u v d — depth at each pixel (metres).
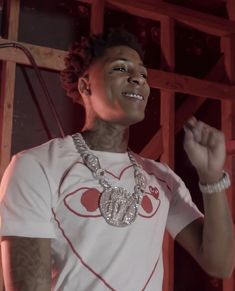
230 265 1.17
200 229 1.21
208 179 1.15
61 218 0.99
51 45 2.26
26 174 0.99
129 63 1.13
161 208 1.12
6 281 0.96
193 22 2.60
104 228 1.00
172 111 2.42
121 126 1.13
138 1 2.41
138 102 1.10
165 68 2.49
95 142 1.13
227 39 2.71
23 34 2.20
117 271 0.98
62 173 1.02
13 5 2.08
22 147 2.12
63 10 2.32
